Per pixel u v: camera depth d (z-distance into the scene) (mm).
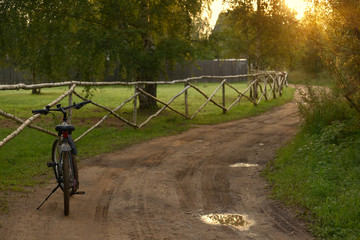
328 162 8344
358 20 8445
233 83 44312
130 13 16812
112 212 6156
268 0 22500
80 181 7820
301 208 6262
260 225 5707
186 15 17484
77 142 11352
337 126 9914
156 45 17453
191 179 8148
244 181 8000
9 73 34719
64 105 20328
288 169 8398
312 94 12414
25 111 17562
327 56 9328
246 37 24172
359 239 4953
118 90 33375
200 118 16797
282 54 24109
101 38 15500
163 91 32594
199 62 44844
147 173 8555
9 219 5590
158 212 6215
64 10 16125
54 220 5695
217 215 6129
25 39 15945
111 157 9977
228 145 11594
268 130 14141
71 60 15398
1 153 9562
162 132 13531
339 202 6055
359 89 9469
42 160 9219
